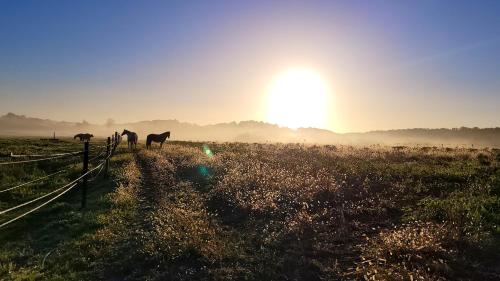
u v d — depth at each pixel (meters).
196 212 16.14
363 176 19.84
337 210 15.02
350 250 11.67
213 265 11.17
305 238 12.77
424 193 16.48
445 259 10.27
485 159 23.92
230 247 12.25
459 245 10.93
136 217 16.50
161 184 23.05
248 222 14.75
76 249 13.00
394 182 18.34
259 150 37.28
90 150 39.97
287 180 19.59
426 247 10.67
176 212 16.00
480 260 10.23
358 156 28.06
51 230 15.71
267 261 11.10
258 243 12.58
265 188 18.70
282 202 16.62
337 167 22.88
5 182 26.06
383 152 30.23
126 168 27.91
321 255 11.49
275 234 13.10
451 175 18.59
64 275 11.04
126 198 19.28
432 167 21.34
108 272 11.27
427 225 12.21
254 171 22.48
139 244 12.93
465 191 15.83
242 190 18.94
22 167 29.97
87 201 19.81
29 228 16.45
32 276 11.06
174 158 34.59
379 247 11.18
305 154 31.17
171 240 12.68
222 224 14.95
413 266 9.98
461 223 12.32
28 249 13.69
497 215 12.73
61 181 25.77
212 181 22.09
